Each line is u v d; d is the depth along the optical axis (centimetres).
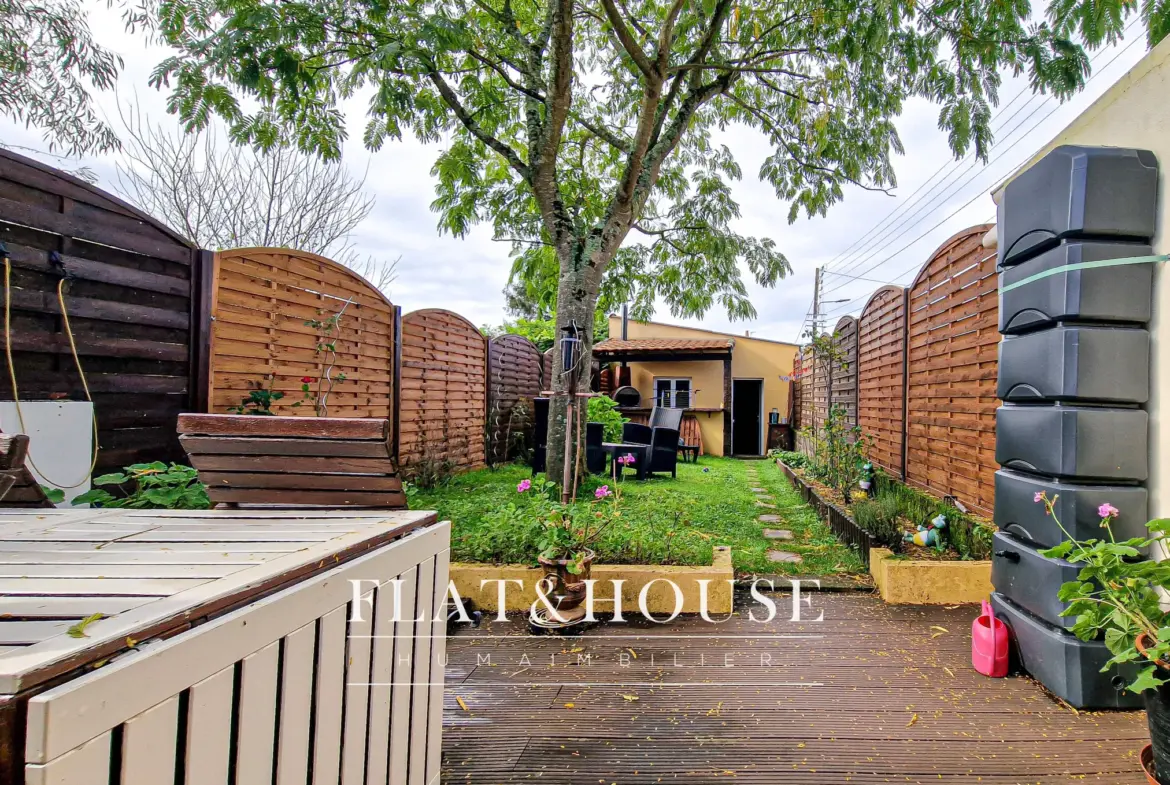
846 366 702
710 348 1182
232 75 376
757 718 207
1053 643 216
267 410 361
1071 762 179
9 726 56
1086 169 206
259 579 92
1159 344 205
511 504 367
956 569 324
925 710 211
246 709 85
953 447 402
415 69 403
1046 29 384
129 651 69
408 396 574
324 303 444
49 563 102
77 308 260
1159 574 159
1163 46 201
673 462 745
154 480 266
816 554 409
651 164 536
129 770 66
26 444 124
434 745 154
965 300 379
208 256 331
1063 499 211
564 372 464
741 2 510
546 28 518
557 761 182
